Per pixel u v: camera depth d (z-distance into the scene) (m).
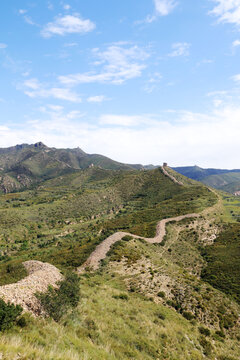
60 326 13.35
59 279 20.50
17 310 11.59
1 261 85.00
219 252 68.69
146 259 46.31
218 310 29.95
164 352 16.17
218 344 21.70
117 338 15.49
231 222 99.06
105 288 28.84
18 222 146.88
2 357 7.68
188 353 17.55
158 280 35.59
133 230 85.56
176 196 158.00
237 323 28.03
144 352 15.02
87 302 20.17
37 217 162.50
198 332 22.72
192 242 79.50
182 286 34.75
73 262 45.97
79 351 11.30
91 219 163.50
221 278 50.25
